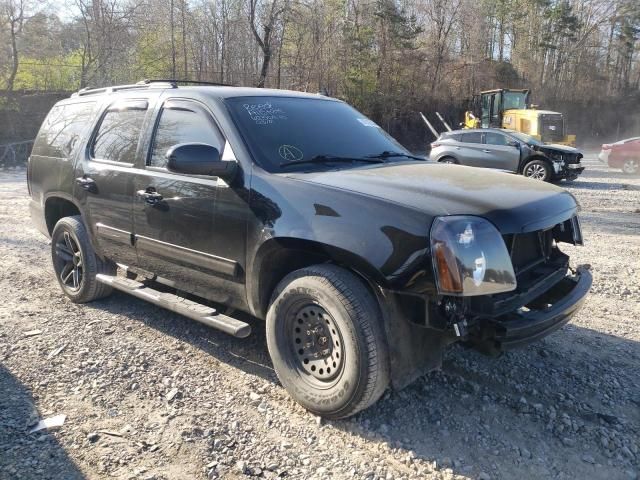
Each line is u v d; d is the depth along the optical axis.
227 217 3.76
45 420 3.37
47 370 4.00
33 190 5.85
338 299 3.21
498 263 3.05
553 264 3.87
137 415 3.46
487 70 47.50
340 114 4.69
